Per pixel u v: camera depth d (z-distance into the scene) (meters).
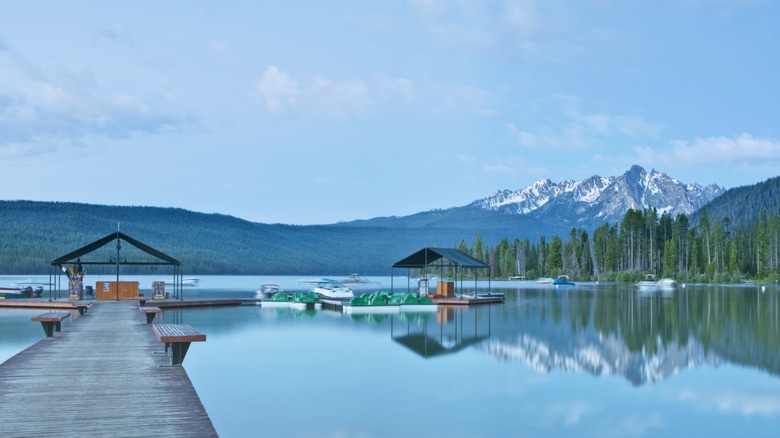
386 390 16.62
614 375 19.19
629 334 29.80
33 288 55.59
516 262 160.25
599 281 138.88
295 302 47.28
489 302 55.94
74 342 18.14
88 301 39.38
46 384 11.98
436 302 48.72
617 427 13.48
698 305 52.31
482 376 18.75
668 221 153.00
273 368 19.70
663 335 29.45
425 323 34.66
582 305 52.25
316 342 25.86
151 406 10.30
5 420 9.39
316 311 43.22
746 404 15.56
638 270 135.38
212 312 40.88
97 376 12.78
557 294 75.69
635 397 16.19
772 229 127.69
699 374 19.45
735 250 128.50
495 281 154.25
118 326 22.81
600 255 147.00
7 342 24.53
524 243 168.25
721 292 81.88
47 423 9.25
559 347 25.05
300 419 13.73
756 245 133.25
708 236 138.75
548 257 151.12
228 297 61.78
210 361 21.02
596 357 22.58
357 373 19.00
